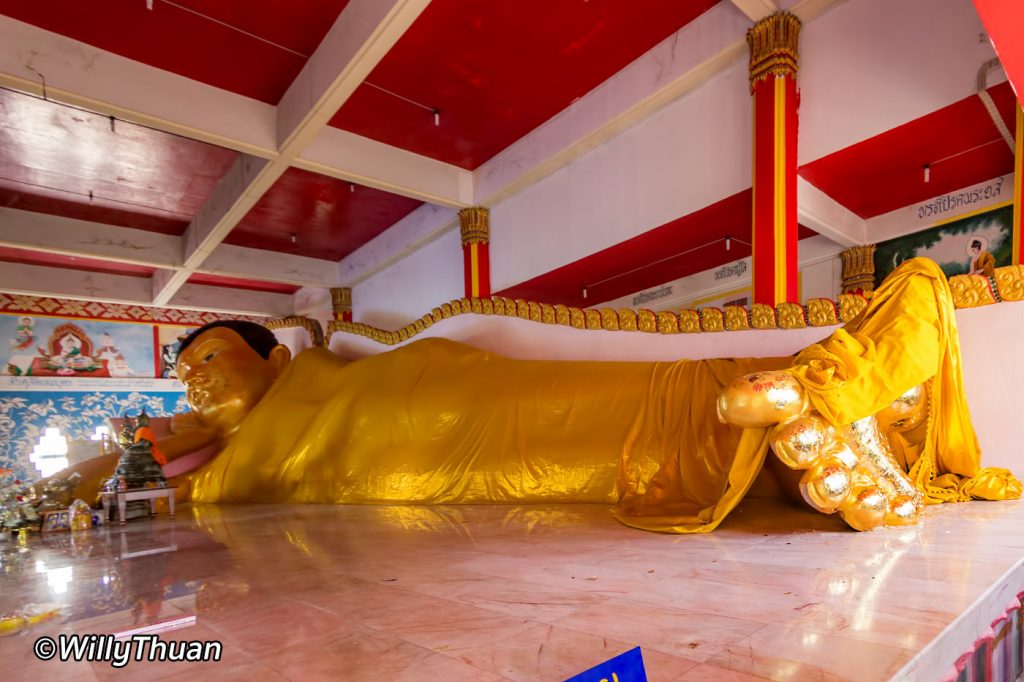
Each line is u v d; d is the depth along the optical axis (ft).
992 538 9.21
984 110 19.35
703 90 25.08
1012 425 13.75
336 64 23.02
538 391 16.89
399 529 12.92
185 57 25.03
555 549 9.99
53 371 55.36
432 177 35.35
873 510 10.03
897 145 21.72
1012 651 7.26
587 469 15.28
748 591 7.07
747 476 11.08
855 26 20.99
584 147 30.40
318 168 30.96
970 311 14.38
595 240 30.50
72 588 9.08
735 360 15.03
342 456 19.13
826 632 5.66
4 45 21.91
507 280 36.27
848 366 10.66
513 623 6.36
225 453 22.57
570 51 25.82
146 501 19.01
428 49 25.31
